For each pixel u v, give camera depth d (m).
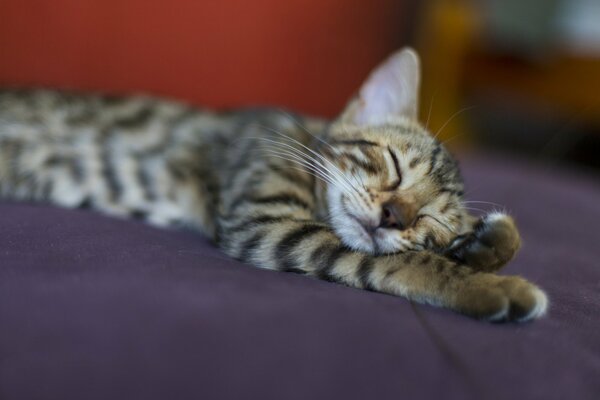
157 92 0.59
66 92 0.46
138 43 0.57
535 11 0.89
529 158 0.93
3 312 0.25
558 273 0.37
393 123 0.43
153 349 0.24
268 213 0.37
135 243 0.32
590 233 0.47
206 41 0.60
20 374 0.23
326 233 0.35
